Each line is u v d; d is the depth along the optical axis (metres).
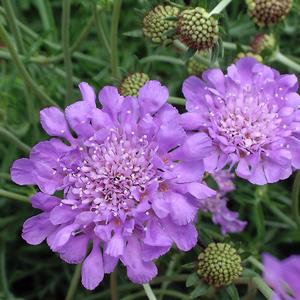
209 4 0.17
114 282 0.18
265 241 0.21
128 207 0.14
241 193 0.21
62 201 0.14
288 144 0.15
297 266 0.11
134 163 0.14
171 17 0.17
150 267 0.14
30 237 0.14
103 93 0.14
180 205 0.13
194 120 0.15
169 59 0.20
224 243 0.16
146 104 0.14
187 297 0.19
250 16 0.19
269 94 0.16
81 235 0.14
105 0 0.18
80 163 0.14
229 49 0.20
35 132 0.21
